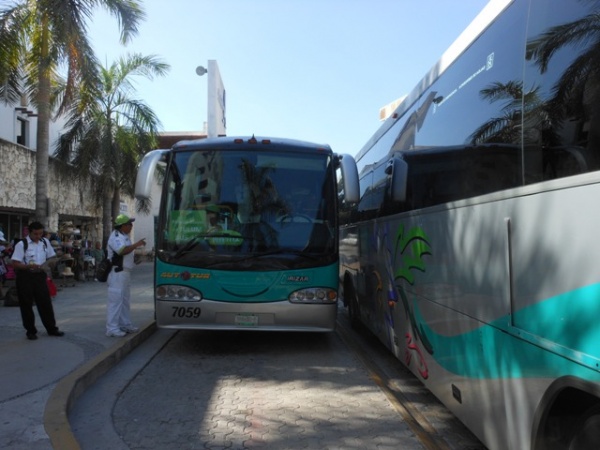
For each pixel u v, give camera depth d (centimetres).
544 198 275
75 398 546
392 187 602
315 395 578
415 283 533
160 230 749
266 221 743
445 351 440
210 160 766
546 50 311
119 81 2092
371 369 689
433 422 504
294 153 777
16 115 1944
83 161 2017
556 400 271
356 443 447
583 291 238
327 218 755
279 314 722
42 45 1372
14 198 1738
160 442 446
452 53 491
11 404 493
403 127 649
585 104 268
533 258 286
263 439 454
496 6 396
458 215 409
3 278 1291
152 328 918
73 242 1984
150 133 2128
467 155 425
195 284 724
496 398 336
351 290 978
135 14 1406
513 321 311
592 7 270
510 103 356
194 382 625
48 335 819
